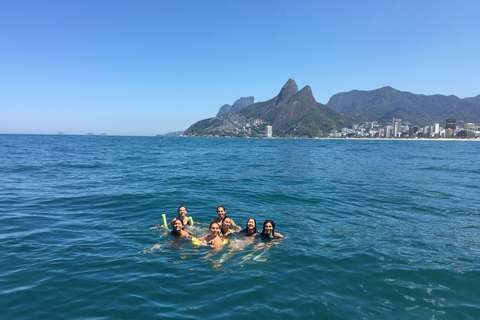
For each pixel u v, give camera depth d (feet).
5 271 18.34
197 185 51.31
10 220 29.43
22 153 122.52
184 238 24.98
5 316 13.78
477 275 18.29
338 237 25.31
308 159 112.68
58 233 25.77
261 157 123.13
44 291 16.06
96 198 40.04
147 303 14.97
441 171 74.18
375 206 36.86
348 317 13.96
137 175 63.21
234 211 34.30
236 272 18.61
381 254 21.40
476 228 27.89
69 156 112.47
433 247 22.86
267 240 24.57
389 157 124.06
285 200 40.19
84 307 14.58
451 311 14.55
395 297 15.78
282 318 13.83
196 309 14.49
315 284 17.10
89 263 19.72
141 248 22.63
